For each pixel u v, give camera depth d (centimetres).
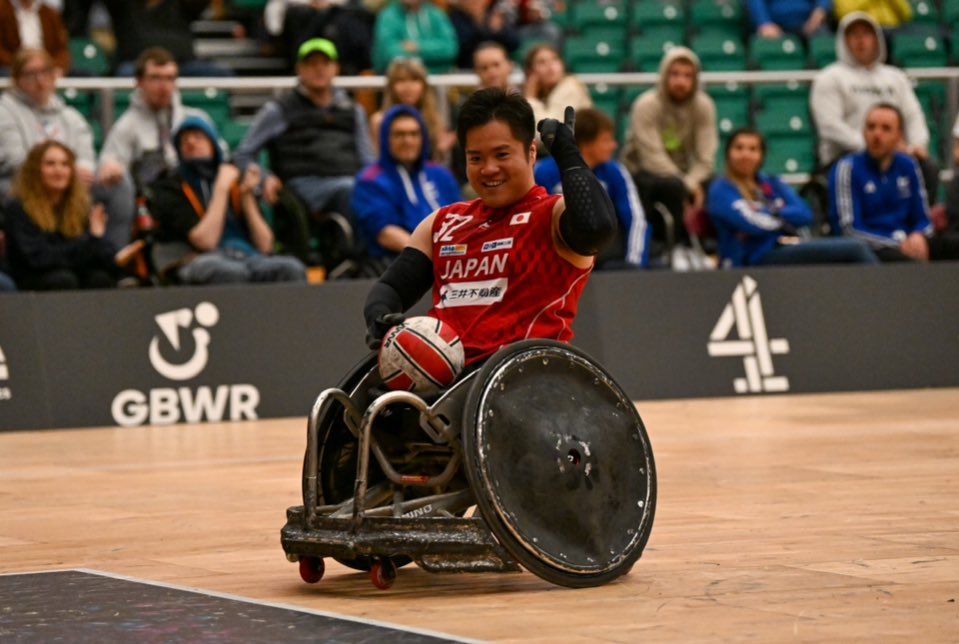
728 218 1864
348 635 597
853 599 668
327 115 1886
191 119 1738
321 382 1688
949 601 660
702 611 648
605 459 725
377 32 2289
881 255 1927
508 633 607
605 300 1786
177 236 1730
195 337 1661
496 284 740
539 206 740
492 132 734
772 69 2562
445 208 776
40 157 1650
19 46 2067
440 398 703
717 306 1823
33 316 1620
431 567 689
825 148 2145
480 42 2395
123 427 1619
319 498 750
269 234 1759
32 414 1599
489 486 686
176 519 963
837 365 1858
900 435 1398
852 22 2148
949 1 2755
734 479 1109
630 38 2653
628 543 726
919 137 2167
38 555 829
